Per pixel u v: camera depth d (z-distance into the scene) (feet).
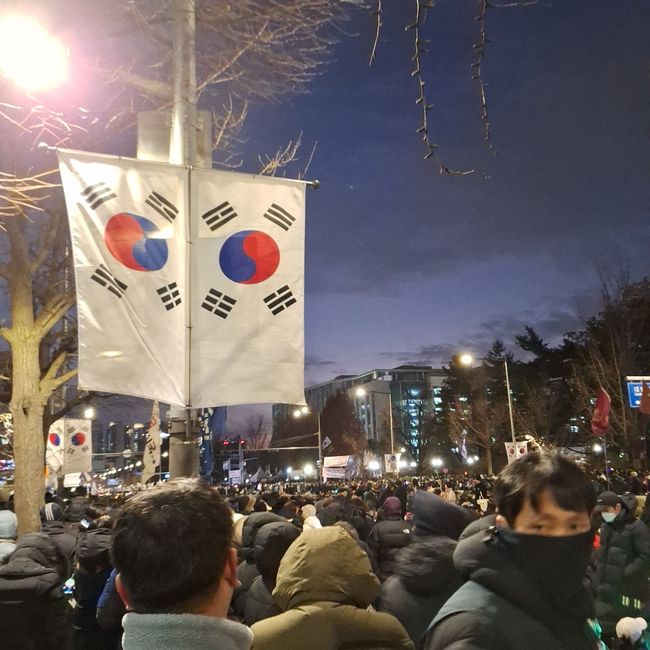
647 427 124.77
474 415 208.13
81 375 16.70
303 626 8.48
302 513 31.96
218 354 17.74
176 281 17.79
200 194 18.42
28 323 36.14
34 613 14.97
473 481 120.06
